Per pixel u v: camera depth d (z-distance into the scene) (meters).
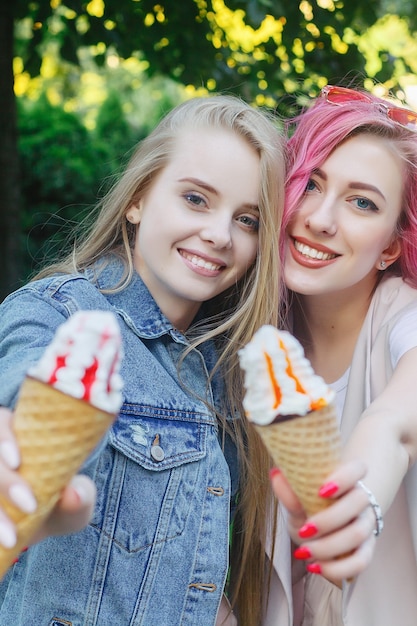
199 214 2.18
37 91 12.95
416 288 2.46
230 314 2.48
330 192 2.32
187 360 2.34
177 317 2.32
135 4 6.57
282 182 2.28
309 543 1.45
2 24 6.50
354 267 2.34
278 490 1.45
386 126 2.34
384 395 1.97
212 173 2.17
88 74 14.55
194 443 2.21
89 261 2.35
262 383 1.36
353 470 1.41
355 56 6.61
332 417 1.38
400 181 2.36
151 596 2.07
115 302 2.23
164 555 2.10
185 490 2.16
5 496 1.28
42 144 10.84
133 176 2.29
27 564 2.07
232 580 2.48
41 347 1.82
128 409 2.11
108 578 2.03
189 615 2.13
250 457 2.38
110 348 1.25
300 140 2.44
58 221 10.64
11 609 2.07
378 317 2.39
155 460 2.11
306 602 2.49
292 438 1.36
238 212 2.23
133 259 2.32
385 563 2.24
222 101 2.37
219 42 6.88
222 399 2.41
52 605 2.01
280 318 2.45
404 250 2.46
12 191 6.75
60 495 1.35
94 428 1.27
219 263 2.20
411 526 2.18
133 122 13.45
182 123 2.29
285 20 6.32
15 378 1.62
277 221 2.28
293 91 6.77
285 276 2.38
